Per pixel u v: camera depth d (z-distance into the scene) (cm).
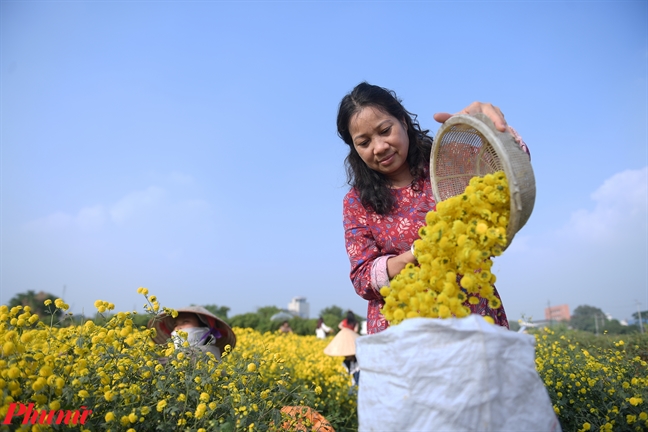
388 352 161
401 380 156
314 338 1255
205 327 428
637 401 281
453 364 150
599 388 335
